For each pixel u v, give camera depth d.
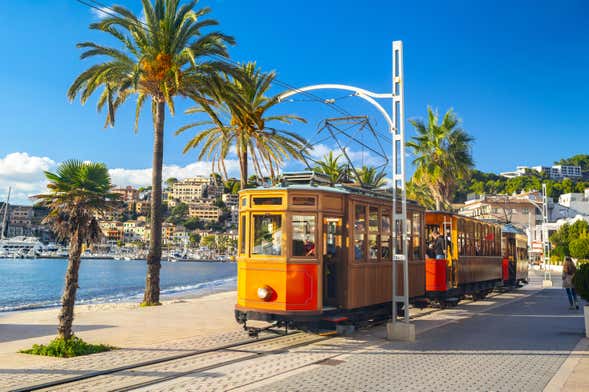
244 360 9.62
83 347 10.33
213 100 23.34
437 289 18.30
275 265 11.48
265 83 25.92
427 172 35.66
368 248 13.19
